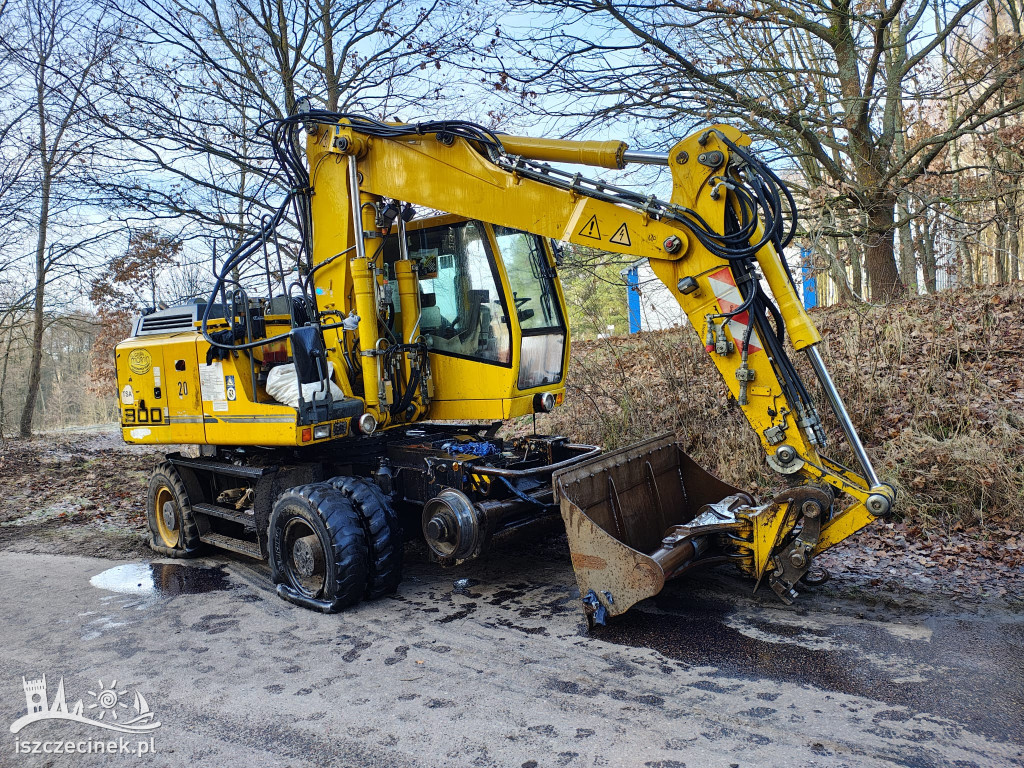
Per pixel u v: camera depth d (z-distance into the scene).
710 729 2.91
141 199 8.67
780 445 3.88
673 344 8.12
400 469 5.14
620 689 3.30
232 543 5.73
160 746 3.04
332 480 4.84
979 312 7.85
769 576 4.18
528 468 4.99
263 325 5.32
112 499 8.79
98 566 6.08
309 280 5.44
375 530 4.61
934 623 3.89
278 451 5.78
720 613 4.15
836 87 10.31
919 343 7.48
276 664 3.82
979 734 2.79
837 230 9.34
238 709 3.33
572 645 3.84
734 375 3.91
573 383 8.46
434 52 8.77
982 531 5.11
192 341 5.50
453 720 3.11
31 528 7.66
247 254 5.25
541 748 2.84
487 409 5.16
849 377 6.92
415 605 4.62
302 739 3.02
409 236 5.48
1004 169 8.88
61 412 31.67
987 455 5.55
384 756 2.86
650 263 4.05
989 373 6.83
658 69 8.62
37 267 15.90
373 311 5.09
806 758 2.67
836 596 4.33
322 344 4.85
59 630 4.55
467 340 5.24
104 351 20.73
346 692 3.43
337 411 4.90
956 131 8.33
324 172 5.29
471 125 4.50
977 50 9.20
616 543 3.88
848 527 3.86
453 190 4.67
